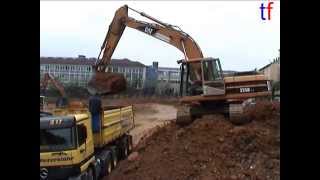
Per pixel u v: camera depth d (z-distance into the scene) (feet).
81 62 248.32
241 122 60.03
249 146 49.39
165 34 70.74
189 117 62.90
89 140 45.85
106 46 71.10
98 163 49.80
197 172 45.85
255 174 43.14
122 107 68.69
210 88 62.59
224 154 49.16
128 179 47.96
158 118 153.48
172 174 46.19
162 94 223.10
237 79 62.90
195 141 53.21
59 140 39.99
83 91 217.97
